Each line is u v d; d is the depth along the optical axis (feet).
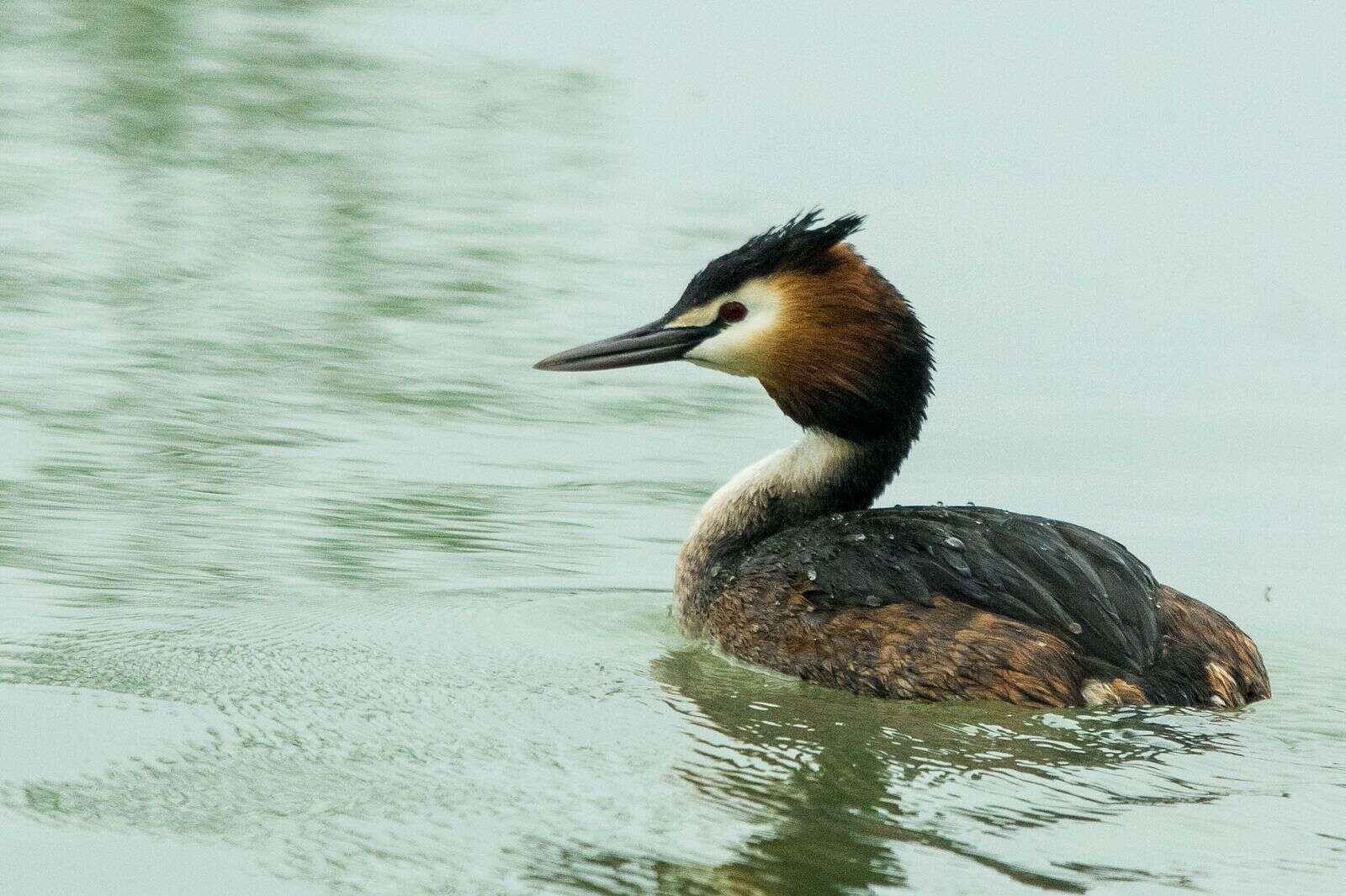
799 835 29.86
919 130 86.12
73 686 36.94
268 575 44.70
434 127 83.97
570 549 47.70
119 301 64.54
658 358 44.27
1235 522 50.93
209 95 86.99
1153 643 36.99
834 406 43.11
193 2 102.73
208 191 75.82
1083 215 76.33
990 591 37.81
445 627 41.50
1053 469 54.70
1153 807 31.27
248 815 30.76
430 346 61.82
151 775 32.42
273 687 36.99
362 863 29.04
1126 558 38.78
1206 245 73.67
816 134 85.56
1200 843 29.81
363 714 35.55
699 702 36.83
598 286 66.74
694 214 74.54
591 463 54.03
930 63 96.73
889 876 28.58
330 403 57.36
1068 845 29.55
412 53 95.66
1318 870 28.76
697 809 31.07
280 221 72.28
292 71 91.20
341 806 31.14
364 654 39.37
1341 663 40.93
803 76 94.12
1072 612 37.27
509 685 37.58
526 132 84.23
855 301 42.78
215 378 58.65
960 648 36.88
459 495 51.08
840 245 43.21
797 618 39.14
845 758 33.45
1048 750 33.91
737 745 34.12
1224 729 35.12
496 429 56.29
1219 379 62.23
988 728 35.14
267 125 83.66
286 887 28.30
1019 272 70.33
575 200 76.59
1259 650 41.06
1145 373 62.90
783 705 36.68
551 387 60.08
